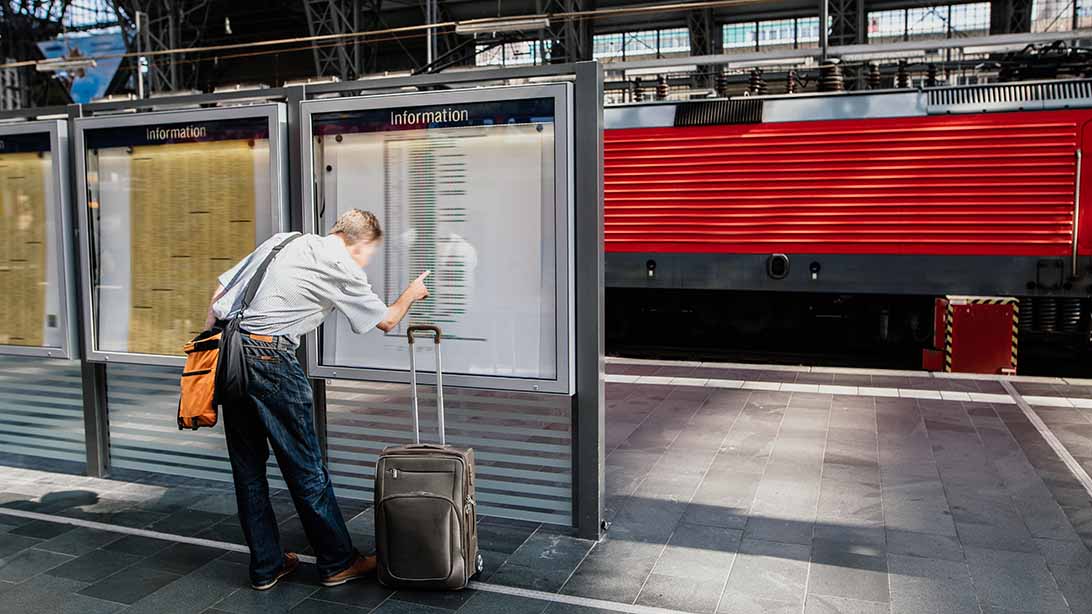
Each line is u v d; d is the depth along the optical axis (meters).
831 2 21.97
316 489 3.60
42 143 5.00
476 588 3.65
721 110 10.37
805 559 3.99
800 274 10.09
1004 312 9.05
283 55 30.58
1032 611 3.45
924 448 5.98
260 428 3.62
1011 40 10.73
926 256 9.60
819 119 9.92
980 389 8.07
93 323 4.99
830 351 11.57
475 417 4.46
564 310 4.05
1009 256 9.34
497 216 4.23
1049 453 5.83
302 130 4.43
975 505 4.77
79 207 4.92
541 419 4.32
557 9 23.94
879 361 10.56
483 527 4.38
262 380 3.41
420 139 4.33
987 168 9.35
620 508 4.72
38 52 29.27
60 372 5.26
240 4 28.45
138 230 4.88
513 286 4.23
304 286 3.44
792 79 11.64
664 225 10.66
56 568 3.85
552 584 3.70
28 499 4.78
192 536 4.23
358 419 4.69
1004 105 9.30
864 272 9.84
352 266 3.50
